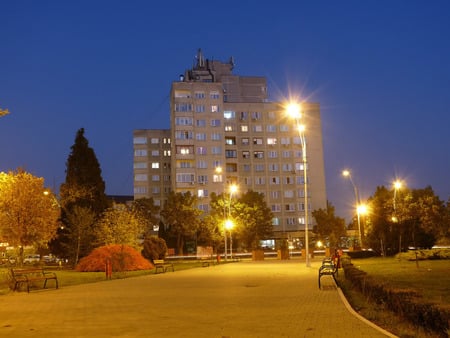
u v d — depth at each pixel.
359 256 46.50
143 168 105.44
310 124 102.56
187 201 75.81
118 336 10.12
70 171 52.28
